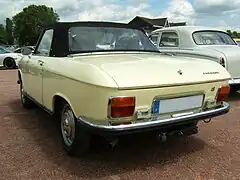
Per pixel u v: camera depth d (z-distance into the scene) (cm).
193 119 291
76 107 283
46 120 462
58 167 294
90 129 260
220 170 289
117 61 293
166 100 273
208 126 435
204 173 283
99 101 251
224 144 360
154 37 786
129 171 286
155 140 365
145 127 259
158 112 270
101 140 338
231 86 620
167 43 727
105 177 274
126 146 347
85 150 311
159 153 329
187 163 304
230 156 323
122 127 250
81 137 297
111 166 296
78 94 276
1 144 356
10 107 558
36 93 410
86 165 298
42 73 367
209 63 325
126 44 378
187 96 288
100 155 322
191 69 295
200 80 288
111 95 244
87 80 258
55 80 326
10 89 788
